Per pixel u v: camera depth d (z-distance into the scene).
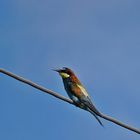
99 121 12.54
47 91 10.67
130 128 10.43
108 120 10.65
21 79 10.28
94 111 13.04
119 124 10.56
